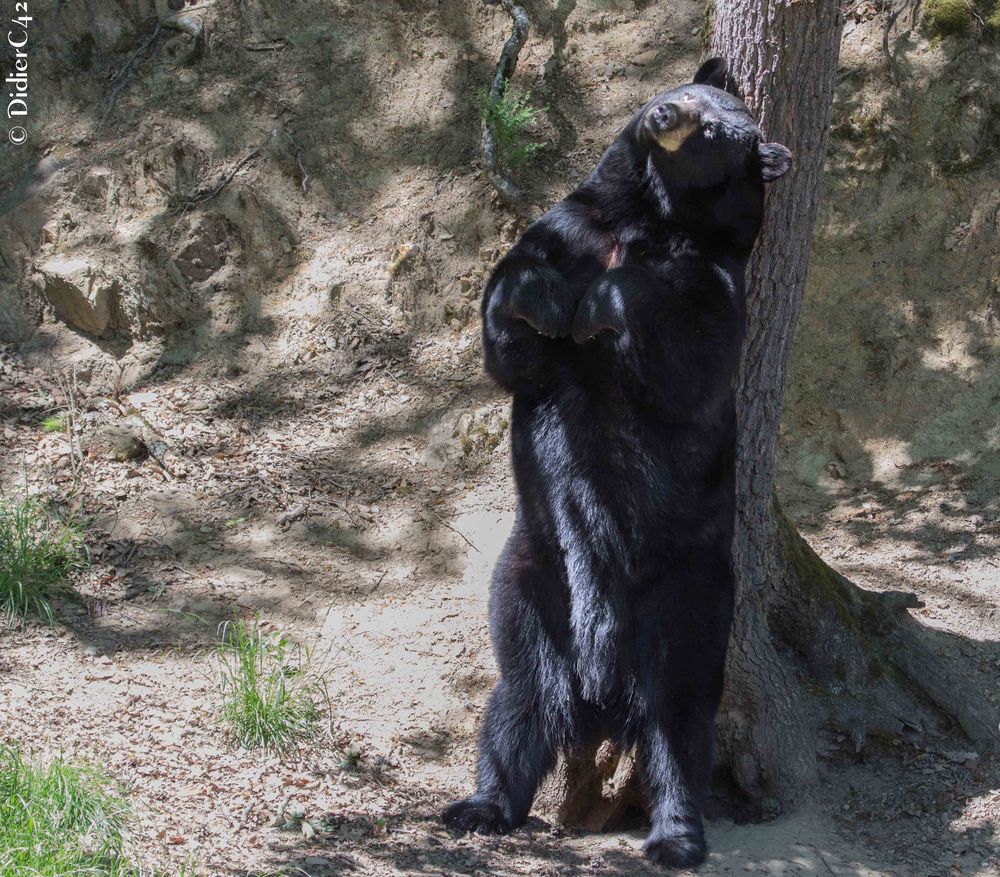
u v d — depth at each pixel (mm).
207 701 6969
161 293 9930
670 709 6039
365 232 10242
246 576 8156
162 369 9773
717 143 5492
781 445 9336
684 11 11094
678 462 5742
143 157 10297
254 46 10930
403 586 8164
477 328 9883
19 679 6961
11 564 7758
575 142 10586
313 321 9898
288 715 6781
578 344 5715
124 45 11000
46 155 10539
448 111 10688
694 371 5398
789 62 5875
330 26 10992
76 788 5289
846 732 6879
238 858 5418
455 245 10133
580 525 5902
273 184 10312
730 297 5605
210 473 8930
